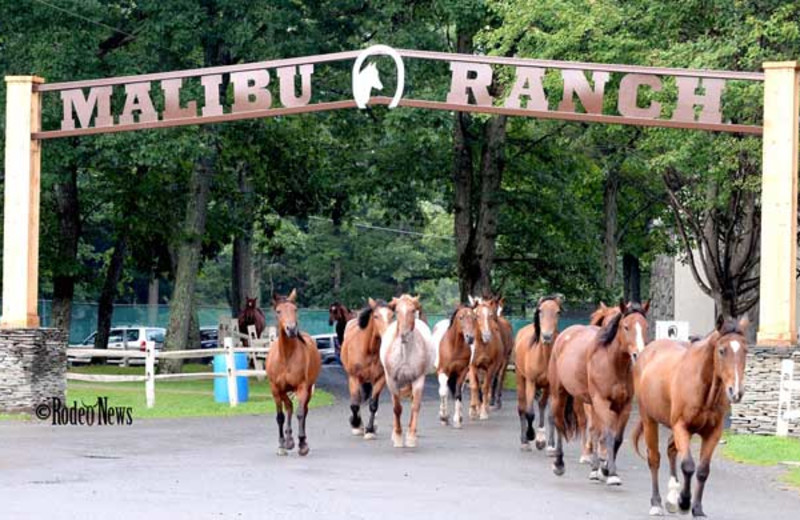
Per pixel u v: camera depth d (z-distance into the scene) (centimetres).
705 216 3700
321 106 2620
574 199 4709
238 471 1819
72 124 2747
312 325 7450
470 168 4441
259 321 4481
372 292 7619
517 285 5391
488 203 4381
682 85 2481
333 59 2617
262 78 2647
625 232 5550
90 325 6556
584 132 4141
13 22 3588
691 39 3166
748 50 2802
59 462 1881
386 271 8088
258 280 7394
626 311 1694
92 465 1855
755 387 2386
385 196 4797
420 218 5016
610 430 1720
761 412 2383
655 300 5266
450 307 10738
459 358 2588
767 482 1814
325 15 3884
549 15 3138
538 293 6425
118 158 3619
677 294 5050
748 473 1920
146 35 3709
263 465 1902
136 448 2109
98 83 2728
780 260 2406
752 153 2920
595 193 5494
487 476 1819
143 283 7900
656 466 1520
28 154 2728
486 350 2766
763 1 2944
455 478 1788
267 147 4394
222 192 4831
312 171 4600
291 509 1461
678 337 2589
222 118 2673
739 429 2400
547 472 1889
